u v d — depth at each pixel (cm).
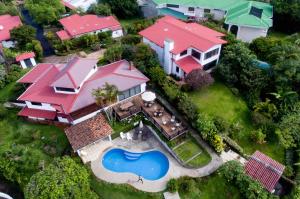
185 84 4375
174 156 3675
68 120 4044
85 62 4444
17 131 4062
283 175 3412
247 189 3162
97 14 7500
